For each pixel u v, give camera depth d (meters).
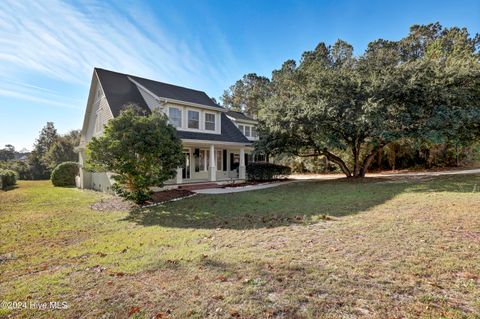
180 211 8.20
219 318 2.38
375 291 2.72
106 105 14.35
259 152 15.74
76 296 2.93
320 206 7.58
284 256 3.78
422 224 5.02
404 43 30.41
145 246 4.77
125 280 3.27
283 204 8.32
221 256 3.91
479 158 20.08
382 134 11.67
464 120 11.29
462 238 4.14
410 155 21.58
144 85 15.08
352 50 30.77
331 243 4.25
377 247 3.94
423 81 11.70
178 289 2.96
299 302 2.57
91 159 9.07
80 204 10.34
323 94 13.31
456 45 17.59
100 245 5.02
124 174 9.36
